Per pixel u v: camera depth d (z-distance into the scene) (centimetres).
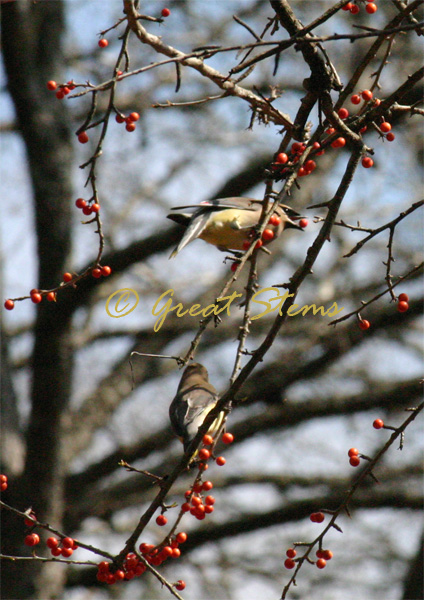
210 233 819
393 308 1451
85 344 1712
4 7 1264
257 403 1516
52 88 510
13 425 1353
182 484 1588
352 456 505
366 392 1492
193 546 1529
